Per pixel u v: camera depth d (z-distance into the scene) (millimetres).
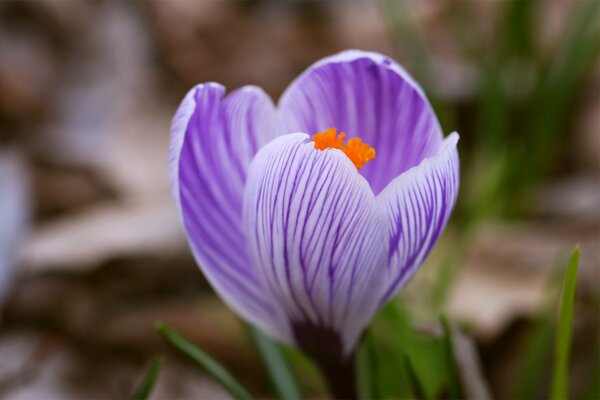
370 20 759
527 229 474
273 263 250
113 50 669
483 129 520
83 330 429
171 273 455
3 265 440
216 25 725
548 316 361
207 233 257
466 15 609
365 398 312
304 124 267
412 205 245
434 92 509
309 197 241
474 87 585
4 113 606
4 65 640
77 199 521
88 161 542
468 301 424
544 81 505
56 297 438
